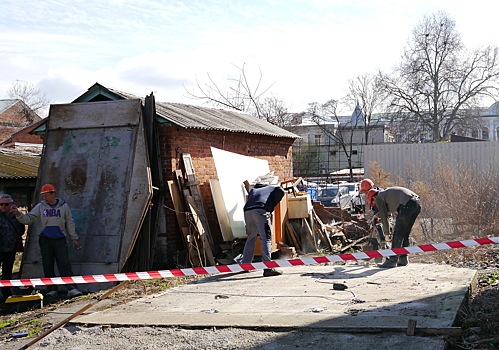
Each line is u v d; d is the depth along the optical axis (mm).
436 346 4613
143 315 6398
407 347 4652
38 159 19391
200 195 12219
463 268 8516
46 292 9680
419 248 5988
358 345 4805
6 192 15453
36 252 10414
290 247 12609
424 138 56500
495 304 6379
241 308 6500
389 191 9242
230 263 11680
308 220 13766
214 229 12812
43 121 13258
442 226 13992
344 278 8180
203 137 12969
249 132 14742
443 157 21656
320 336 5125
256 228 9492
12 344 5855
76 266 10055
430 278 7641
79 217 10500
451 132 55844
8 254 9352
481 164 22266
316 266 9695
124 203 10352
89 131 11172
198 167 12711
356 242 14672
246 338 5246
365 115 58656
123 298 8203
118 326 5984
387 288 7137
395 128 65562
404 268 8789
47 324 6809
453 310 5578
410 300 6254
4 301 9086
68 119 11367
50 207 9391
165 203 11648
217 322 5770
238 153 14711
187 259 11516
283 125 46531
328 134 65938
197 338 5359
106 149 10891
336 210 16812
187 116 13039
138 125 10859
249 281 8508
